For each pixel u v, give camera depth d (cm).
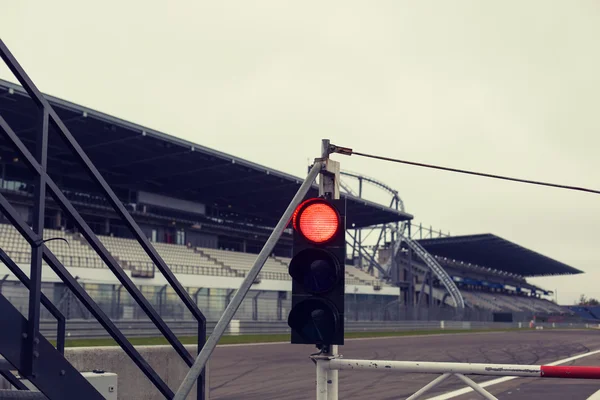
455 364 427
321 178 441
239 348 2580
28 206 4088
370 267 7388
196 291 4078
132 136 3694
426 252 7838
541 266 10406
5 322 330
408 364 427
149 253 427
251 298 4175
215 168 4531
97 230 4575
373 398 1188
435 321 5891
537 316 8831
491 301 9531
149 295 3650
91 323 2952
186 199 5278
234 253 5400
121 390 709
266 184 5047
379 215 6316
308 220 417
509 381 1448
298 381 1432
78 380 367
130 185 4831
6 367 411
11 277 2978
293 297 416
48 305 538
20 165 4119
